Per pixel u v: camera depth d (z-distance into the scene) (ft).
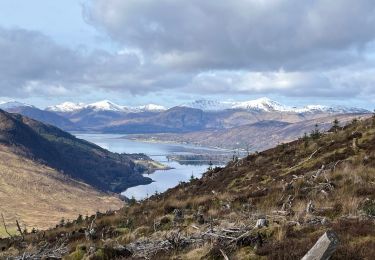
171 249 42.55
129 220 74.79
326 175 70.79
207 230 44.96
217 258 36.24
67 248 58.44
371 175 66.08
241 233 40.04
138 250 45.78
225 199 74.43
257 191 75.20
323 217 43.80
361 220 39.96
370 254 30.12
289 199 60.13
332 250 22.17
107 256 44.55
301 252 31.65
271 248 34.35
